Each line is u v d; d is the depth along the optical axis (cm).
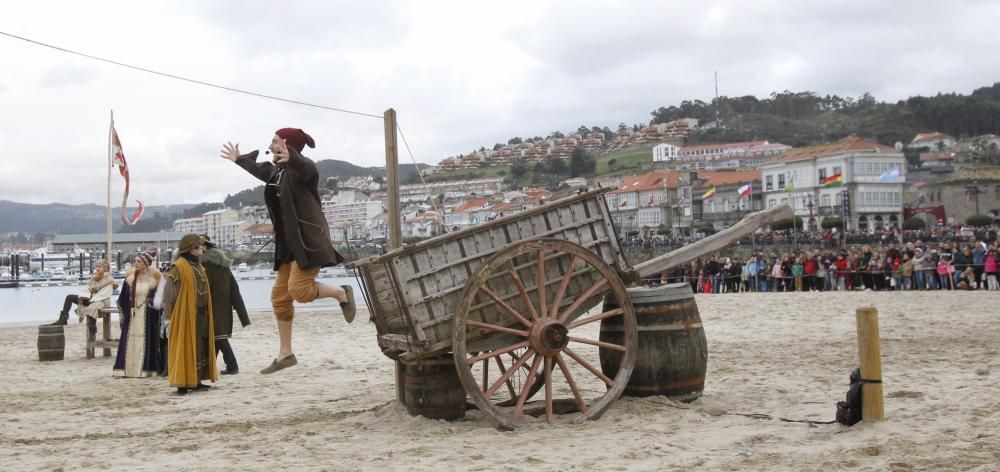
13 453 702
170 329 1086
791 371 1080
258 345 1781
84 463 653
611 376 817
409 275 727
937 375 960
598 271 791
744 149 19925
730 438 664
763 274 3378
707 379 1038
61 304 5841
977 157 14438
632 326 795
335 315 2738
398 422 786
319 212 782
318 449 680
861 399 686
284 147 747
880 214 9181
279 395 1048
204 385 1145
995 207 8900
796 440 648
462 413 790
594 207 812
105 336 1617
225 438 750
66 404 1003
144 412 931
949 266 2781
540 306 764
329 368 1333
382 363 1391
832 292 2898
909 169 12912
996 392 822
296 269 771
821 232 7825
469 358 732
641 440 670
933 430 652
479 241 760
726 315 2100
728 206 11112
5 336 2247
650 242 8875
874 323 684
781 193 10206
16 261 12112
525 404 816
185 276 1085
